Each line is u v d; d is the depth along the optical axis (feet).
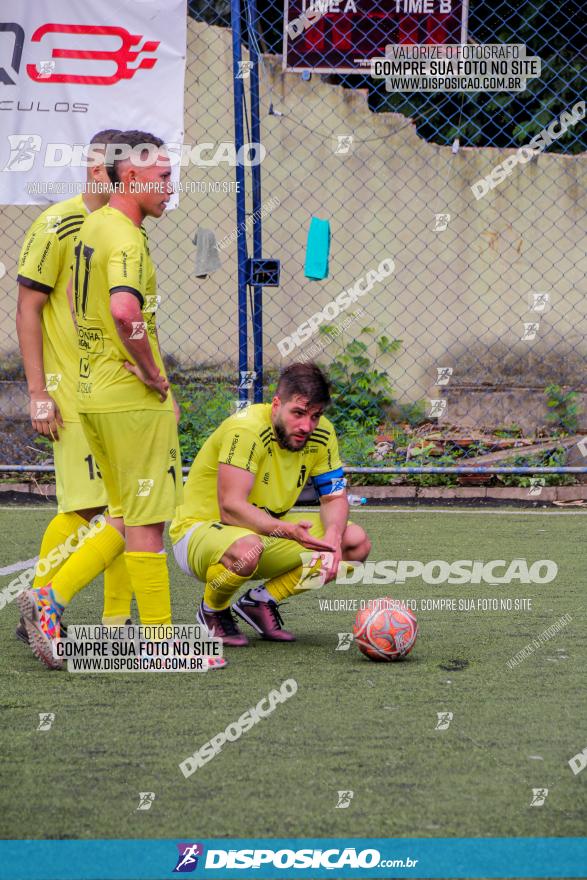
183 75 88.07
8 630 50.83
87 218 44.04
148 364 42.19
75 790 30.99
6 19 86.79
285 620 53.67
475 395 99.91
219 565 46.44
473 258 99.55
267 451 47.37
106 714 37.93
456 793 30.96
